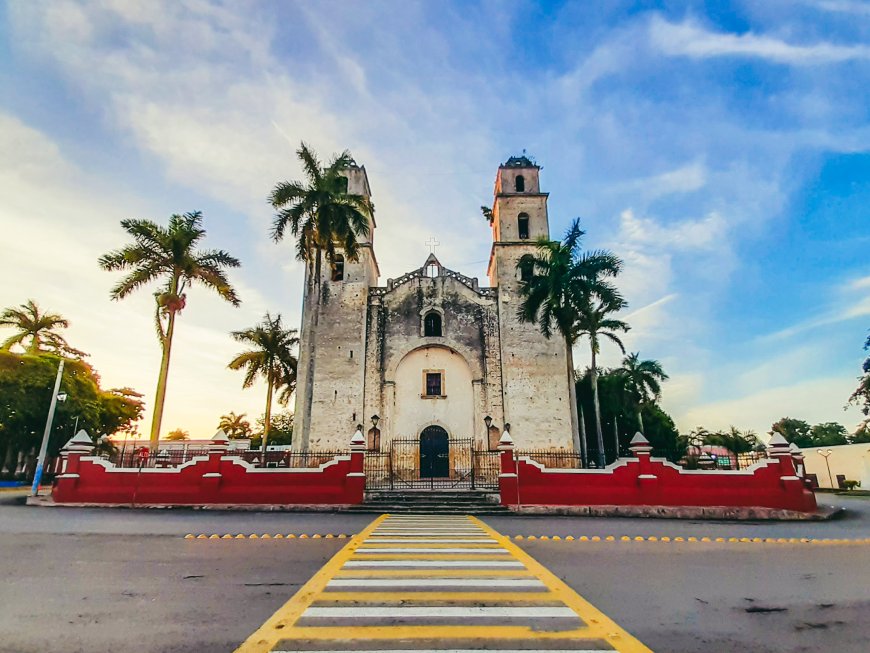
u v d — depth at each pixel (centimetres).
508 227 3350
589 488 1858
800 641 546
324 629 545
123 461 2139
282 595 682
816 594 734
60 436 3409
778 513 1761
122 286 2383
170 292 2433
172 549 1020
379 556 943
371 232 3422
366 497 1920
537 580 764
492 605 634
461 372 3084
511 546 1068
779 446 1898
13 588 718
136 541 1109
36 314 3572
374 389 3011
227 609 620
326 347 3050
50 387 3188
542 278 2670
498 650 491
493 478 2814
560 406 2966
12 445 3422
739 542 1206
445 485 2367
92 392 3550
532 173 3500
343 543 1100
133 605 637
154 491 1831
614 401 3922
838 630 581
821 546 1163
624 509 1780
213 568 845
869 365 3100
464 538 1170
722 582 796
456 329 3136
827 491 3441
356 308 3119
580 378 4069
